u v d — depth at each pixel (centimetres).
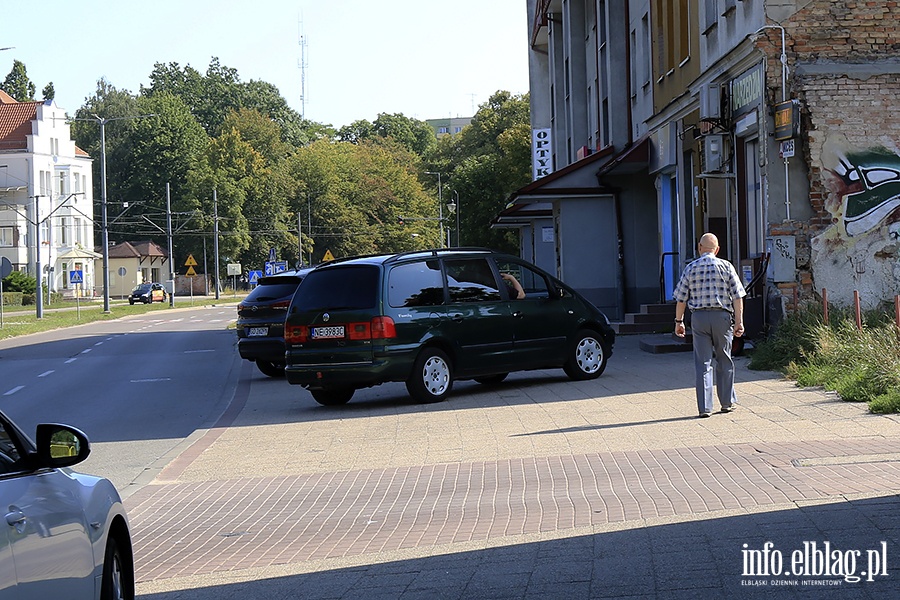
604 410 1311
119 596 512
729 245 2086
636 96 3050
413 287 1520
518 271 1641
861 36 1802
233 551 770
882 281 1784
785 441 1002
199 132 12744
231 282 12094
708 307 1195
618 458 991
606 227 3061
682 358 1902
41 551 405
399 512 852
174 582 690
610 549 669
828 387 1310
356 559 708
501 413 1359
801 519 697
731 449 984
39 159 9988
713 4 2192
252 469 1116
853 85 1783
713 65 2072
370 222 12925
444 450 1125
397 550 724
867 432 1012
